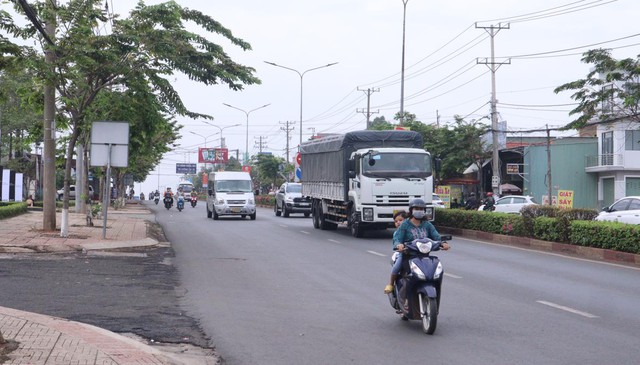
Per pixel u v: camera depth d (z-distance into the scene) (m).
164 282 13.68
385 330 9.38
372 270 15.81
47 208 22.80
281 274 15.08
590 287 13.21
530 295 12.28
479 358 7.83
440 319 10.14
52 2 19.72
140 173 67.38
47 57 20.41
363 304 11.41
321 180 29.61
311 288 13.12
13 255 17.36
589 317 10.23
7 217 30.53
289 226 32.31
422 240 9.48
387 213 24.12
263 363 7.64
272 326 9.62
